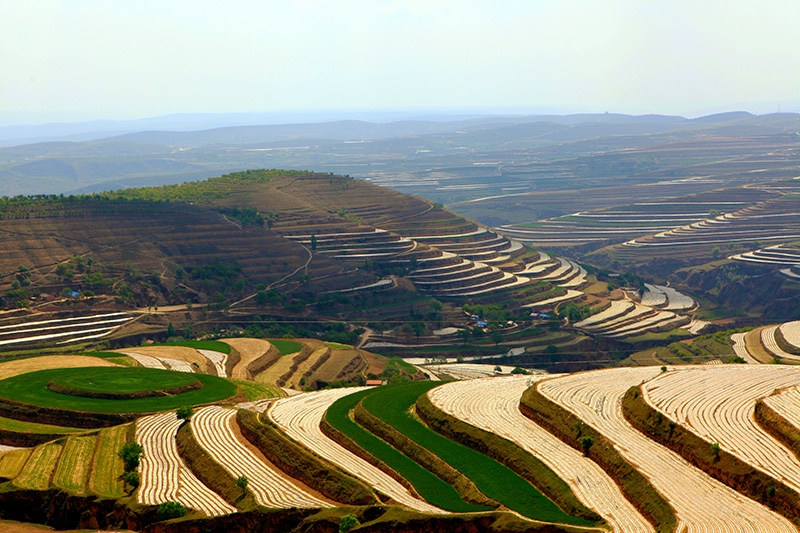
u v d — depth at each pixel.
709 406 157.88
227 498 147.88
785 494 120.25
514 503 129.88
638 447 144.38
